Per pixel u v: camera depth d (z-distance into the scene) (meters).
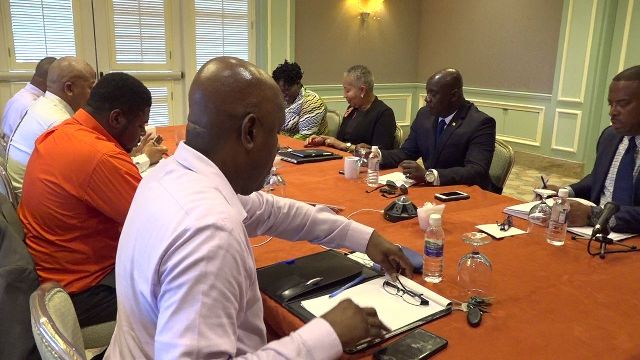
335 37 6.19
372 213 1.90
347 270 1.33
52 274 1.54
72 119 1.65
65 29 4.63
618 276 1.34
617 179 1.93
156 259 0.75
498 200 2.09
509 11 5.88
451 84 2.57
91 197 1.51
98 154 1.51
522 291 1.24
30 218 1.57
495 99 6.19
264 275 1.30
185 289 0.72
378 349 0.98
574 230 1.67
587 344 1.01
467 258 1.32
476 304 1.16
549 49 5.55
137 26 4.95
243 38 5.52
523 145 5.98
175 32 5.18
